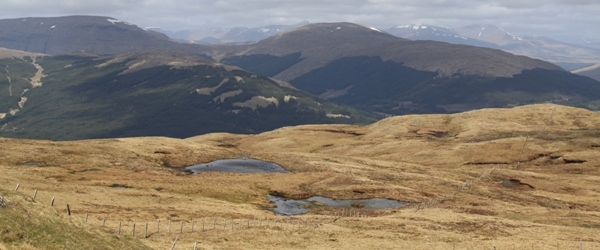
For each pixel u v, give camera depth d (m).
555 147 160.88
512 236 63.66
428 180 121.06
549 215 82.69
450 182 119.88
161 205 77.50
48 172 98.50
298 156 152.88
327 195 102.75
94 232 40.19
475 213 83.62
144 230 56.22
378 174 125.88
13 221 33.31
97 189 83.94
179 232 57.75
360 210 87.69
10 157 108.62
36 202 39.06
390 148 183.25
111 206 71.31
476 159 155.88
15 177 84.75
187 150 150.75
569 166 143.12
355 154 182.25
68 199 71.56
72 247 34.66
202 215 72.31
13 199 36.53
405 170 137.88
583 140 164.38
